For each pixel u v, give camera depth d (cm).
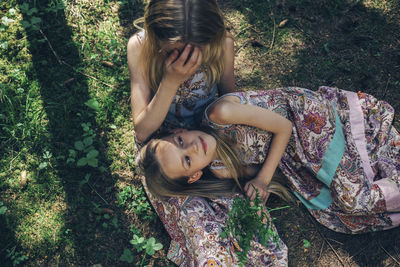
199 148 254
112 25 384
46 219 304
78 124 338
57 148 326
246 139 275
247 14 399
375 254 302
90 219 307
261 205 287
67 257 295
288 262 304
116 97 353
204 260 259
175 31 197
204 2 198
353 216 302
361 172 299
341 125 314
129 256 288
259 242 287
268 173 289
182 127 282
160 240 306
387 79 366
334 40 387
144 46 232
